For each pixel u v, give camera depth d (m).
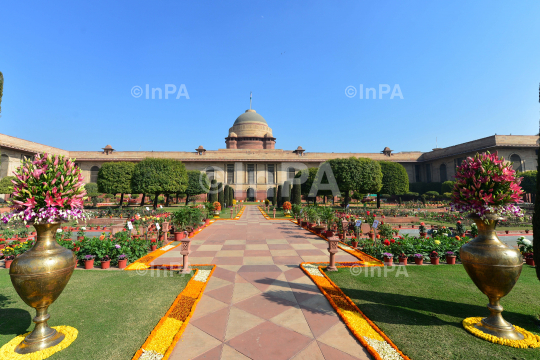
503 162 3.82
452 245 8.24
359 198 39.50
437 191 43.44
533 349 3.30
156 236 10.73
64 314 4.18
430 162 47.84
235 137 57.66
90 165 46.03
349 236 11.47
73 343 3.42
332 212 12.30
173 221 11.91
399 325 3.88
